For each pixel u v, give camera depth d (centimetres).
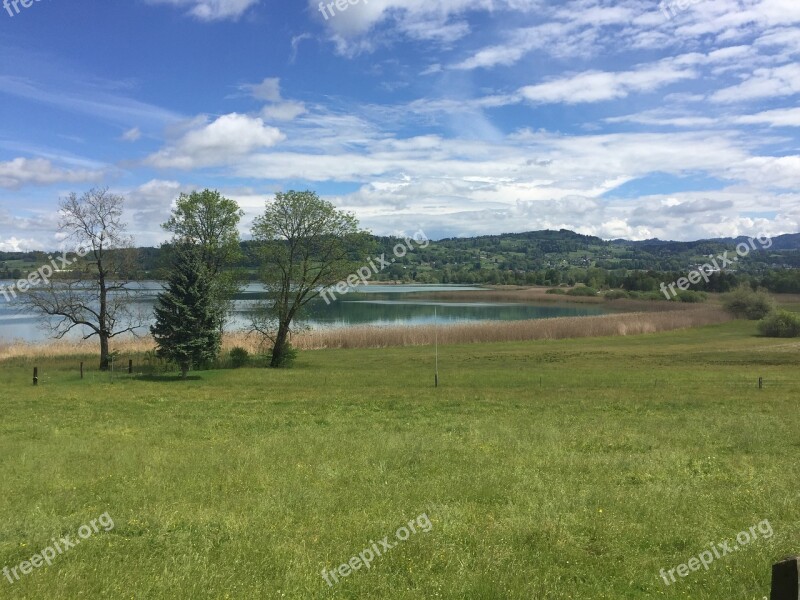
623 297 11631
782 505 1005
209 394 2984
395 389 3138
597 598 670
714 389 3045
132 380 3753
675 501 1030
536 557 779
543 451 1497
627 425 1939
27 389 3241
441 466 1316
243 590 677
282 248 4878
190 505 1026
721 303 9225
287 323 4866
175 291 4112
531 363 4656
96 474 1265
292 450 1508
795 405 2428
